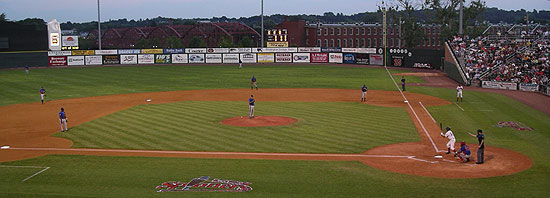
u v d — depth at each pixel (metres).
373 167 24.20
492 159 25.66
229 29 149.88
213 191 20.39
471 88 62.38
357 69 93.50
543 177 22.05
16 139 32.34
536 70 63.28
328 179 22.05
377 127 34.94
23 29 96.31
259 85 66.88
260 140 30.75
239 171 23.58
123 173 23.34
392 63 99.81
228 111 42.84
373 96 54.09
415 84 67.88
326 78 76.50
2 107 47.34
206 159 26.16
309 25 144.50
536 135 32.44
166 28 157.88
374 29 142.12
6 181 22.27
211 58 108.25
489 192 19.88
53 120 39.66
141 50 105.56
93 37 186.12
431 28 146.75
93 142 30.75
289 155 26.94
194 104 47.69
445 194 19.72
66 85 66.88
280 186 21.00
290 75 81.62
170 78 76.81
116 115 41.00
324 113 41.53
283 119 38.31
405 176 22.50
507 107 45.16
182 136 32.06
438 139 30.98
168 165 24.92
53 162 25.89
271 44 108.44
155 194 20.06
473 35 122.88
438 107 45.31
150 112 42.44
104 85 66.94
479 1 119.12
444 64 85.50
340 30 141.38
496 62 70.50
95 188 20.95
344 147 28.73
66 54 100.12
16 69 92.38
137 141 30.78
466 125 35.97
